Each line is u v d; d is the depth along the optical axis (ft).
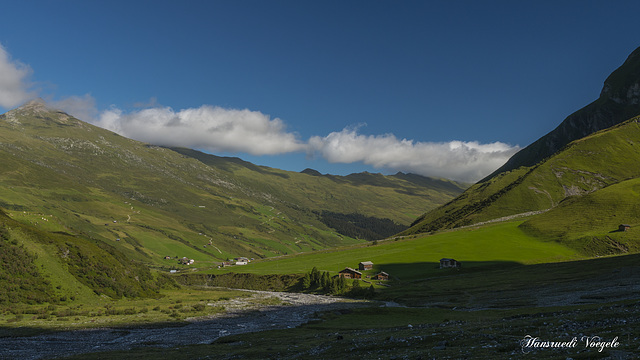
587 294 311.47
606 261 530.68
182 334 249.75
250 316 346.13
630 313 135.54
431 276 651.66
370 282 645.51
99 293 379.76
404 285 595.88
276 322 307.99
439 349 116.88
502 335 129.39
